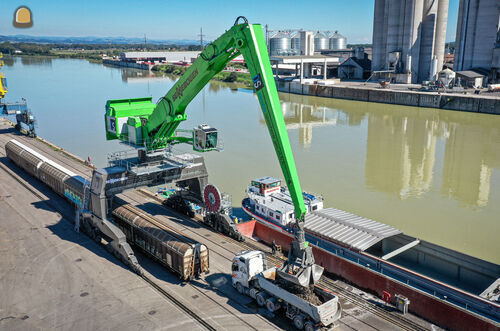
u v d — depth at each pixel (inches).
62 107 4244.6
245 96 5423.2
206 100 5039.4
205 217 1434.5
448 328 901.8
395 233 1163.9
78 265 1142.3
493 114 3853.3
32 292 1011.3
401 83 5526.6
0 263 1151.0
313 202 1418.6
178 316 922.1
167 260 1098.1
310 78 6565.0
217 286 1054.4
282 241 1333.7
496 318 848.3
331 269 1163.3
